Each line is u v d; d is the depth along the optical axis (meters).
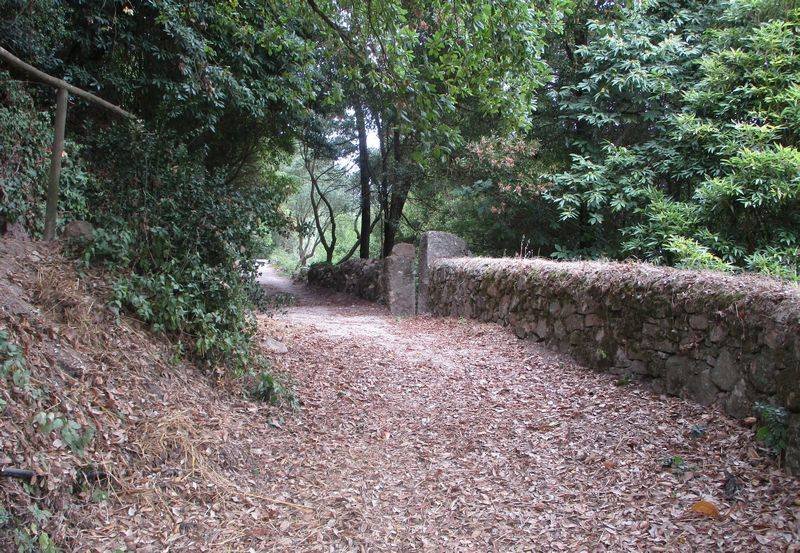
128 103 8.86
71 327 3.48
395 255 11.77
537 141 12.04
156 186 4.56
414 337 7.68
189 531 2.69
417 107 5.06
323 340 6.87
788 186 7.57
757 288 3.86
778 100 8.30
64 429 2.70
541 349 6.38
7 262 3.73
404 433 4.39
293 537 2.82
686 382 4.36
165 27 7.51
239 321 4.67
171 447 3.17
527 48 4.89
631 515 3.04
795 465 3.10
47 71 7.24
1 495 2.22
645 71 9.88
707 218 8.59
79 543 2.37
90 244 4.20
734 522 2.80
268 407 4.32
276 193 5.42
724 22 10.09
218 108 8.90
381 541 2.89
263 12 6.92
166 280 4.30
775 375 3.48
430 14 5.29
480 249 14.72
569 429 4.23
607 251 11.40
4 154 4.54
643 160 10.30
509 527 3.04
